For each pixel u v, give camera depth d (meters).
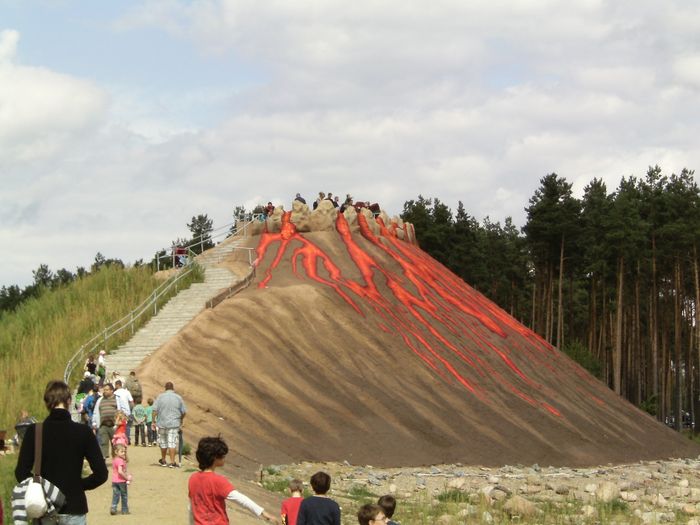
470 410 50.22
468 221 103.81
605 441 54.44
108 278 51.78
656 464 53.31
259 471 35.62
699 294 85.00
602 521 29.52
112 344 44.34
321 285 54.97
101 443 25.31
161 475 25.83
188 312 48.53
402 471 41.41
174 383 40.78
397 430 45.84
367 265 60.56
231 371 44.16
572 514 30.91
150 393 38.75
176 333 45.53
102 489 23.48
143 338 45.38
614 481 42.25
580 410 57.50
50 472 11.03
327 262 59.62
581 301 110.81
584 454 51.06
